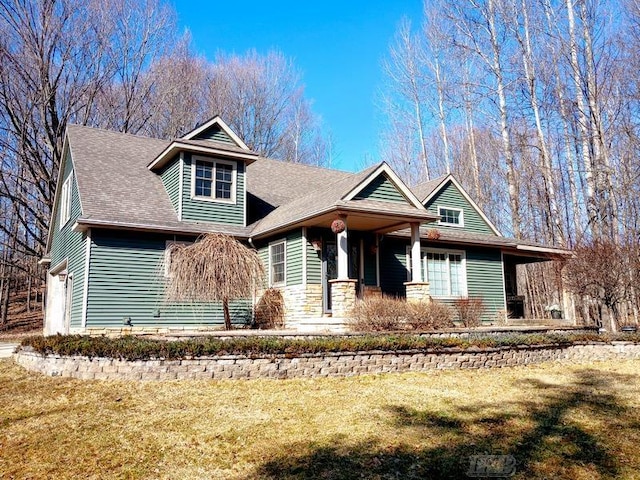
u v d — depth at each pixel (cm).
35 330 2516
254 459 498
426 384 812
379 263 1534
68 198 1638
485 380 855
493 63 2334
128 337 941
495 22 2312
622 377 894
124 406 674
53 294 1889
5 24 2184
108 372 819
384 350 909
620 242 1600
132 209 1381
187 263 1121
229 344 838
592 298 1533
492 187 3466
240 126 3562
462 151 3553
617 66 1936
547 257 1961
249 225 1570
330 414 637
